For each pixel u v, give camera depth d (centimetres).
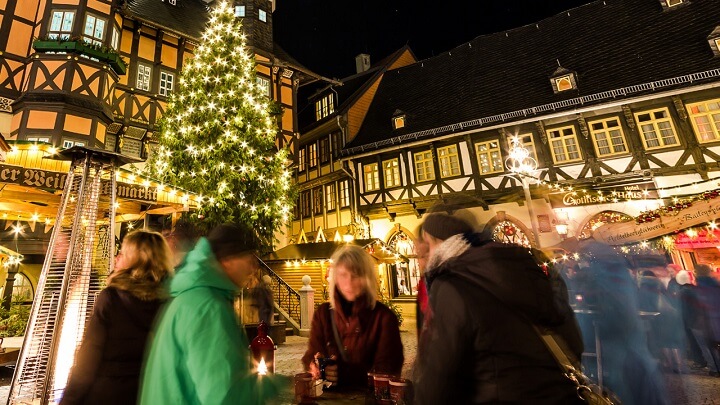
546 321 144
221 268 163
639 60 1449
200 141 1143
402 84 2211
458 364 136
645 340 378
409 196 1738
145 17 1490
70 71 1234
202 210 1036
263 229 1202
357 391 225
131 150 1450
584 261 419
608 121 1397
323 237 2070
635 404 357
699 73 1238
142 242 221
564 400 133
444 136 1670
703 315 570
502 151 1552
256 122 1220
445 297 147
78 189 481
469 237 166
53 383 342
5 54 1252
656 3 1631
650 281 573
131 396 188
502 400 130
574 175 1411
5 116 1216
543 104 1531
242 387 134
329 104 2233
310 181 2191
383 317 240
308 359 254
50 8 1287
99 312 199
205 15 2027
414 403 145
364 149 1898
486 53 2030
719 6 1416
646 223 634
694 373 566
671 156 1268
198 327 139
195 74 1209
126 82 1453
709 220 553
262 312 914
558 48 1769
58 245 453
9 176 513
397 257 1486
